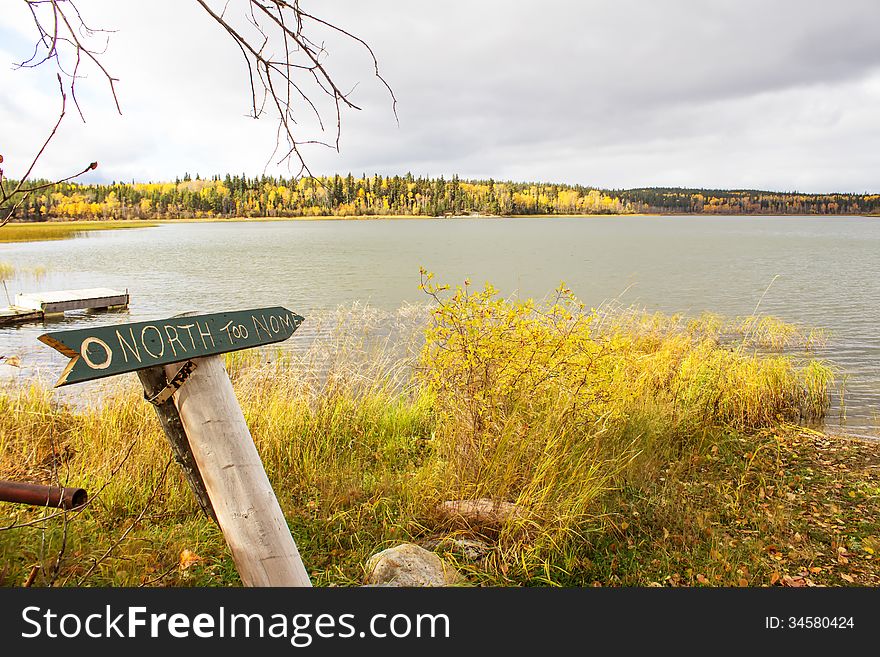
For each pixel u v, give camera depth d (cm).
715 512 532
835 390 1050
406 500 497
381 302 2252
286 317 287
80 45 181
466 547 428
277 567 236
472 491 498
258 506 235
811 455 701
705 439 718
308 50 204
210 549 408
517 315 563
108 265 3822
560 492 475
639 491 553
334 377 735
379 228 12800
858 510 547
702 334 1376
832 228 13338
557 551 435
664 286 2895
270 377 759
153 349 211
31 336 1541
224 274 3322
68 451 570
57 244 6222
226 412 234
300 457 576
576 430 552
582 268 3875
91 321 1817
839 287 2747
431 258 4638
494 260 4497
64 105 186
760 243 6850
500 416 528
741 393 863
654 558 450
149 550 395
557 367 563
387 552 393
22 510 423
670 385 873
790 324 1673
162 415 233
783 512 535
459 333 539
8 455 536
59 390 780
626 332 1183
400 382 812
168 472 484
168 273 3372
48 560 357
